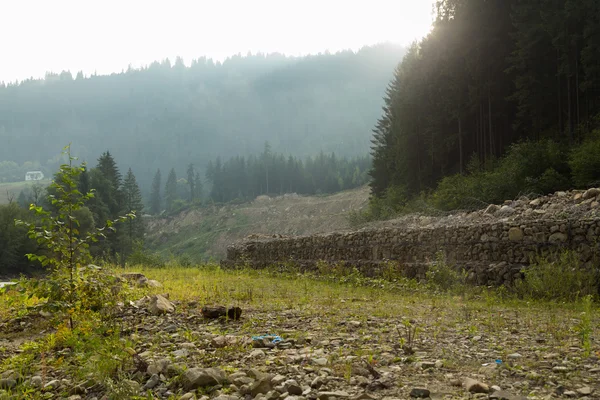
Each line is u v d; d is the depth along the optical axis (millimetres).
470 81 42156
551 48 36406
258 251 26656
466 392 3873
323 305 10148
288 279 19109
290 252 23578
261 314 8695
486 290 12055
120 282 11531
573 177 23281
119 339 6363
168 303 9336
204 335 6617
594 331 6562
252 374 4477
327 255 20594
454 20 44094
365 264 17797
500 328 7008
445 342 5953
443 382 4207
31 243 58594
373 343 5938
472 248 13469
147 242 159375
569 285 10305
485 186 26734
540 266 11047
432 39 49625
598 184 21672
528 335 6410
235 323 7758
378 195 60094
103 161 94000
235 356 5430
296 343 6059
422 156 50594
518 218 13211
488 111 41969
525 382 4105
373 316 8445
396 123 59500
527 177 24500
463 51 41906
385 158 61156
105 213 79062
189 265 30531
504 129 43812
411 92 52844
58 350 6422
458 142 46469
